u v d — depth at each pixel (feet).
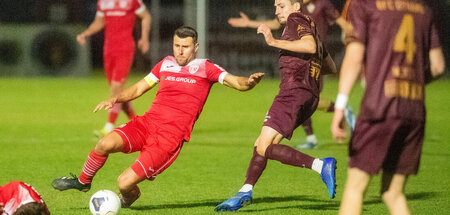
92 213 45.29
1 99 147.43
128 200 49.49
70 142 86.63
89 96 157.58
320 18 79.66
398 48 34.47
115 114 91.86
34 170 66.59
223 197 55.16
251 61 225.15
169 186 59.67
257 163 49.42
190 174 65.72
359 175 35.22
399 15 34.65
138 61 226.17
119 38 95.96
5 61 218.38
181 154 78.38
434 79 36.81
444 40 212.43
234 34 224.12
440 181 62.54
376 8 34.47
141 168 46.93
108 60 96.78
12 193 35.73
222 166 70.44
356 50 34.32
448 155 79.05
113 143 46.80
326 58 53.57
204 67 49.03
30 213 35.22
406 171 35.96
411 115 34.78
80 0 228.84
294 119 50.03
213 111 131.44
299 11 53.21
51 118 114.52
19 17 228.43
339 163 73.46
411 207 51.47
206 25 222.07
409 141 35.58
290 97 50.47
